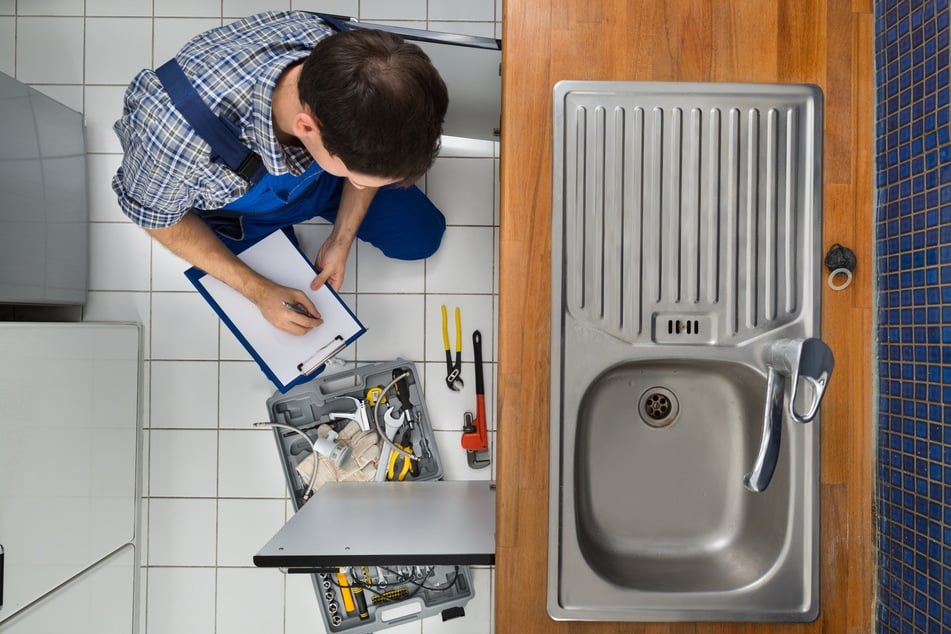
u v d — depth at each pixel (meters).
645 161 1.05
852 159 1.05
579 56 1.06
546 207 1.06
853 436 1.05
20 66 1.81
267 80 0.96
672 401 1.16
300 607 1.85
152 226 1.25
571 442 1.06
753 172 1.05
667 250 1.05
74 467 1.44
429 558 1.13
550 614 1.06
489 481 1.69
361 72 0.78
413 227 1.66
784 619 1.05
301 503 1.77
